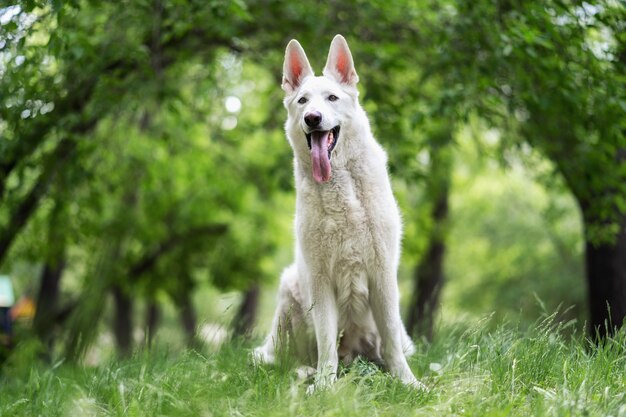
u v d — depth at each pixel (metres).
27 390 5.77
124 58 9.83
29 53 8.74
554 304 24.69
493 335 5.92
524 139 10.28
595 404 4.30
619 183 9.20
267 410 4.41
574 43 7.94
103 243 15.22
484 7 8.33
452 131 11.10
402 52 10.51
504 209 26.84
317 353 6.08
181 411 4.56
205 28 9.97
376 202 5.51
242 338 7.25
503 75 9.23
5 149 9.09
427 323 7.94
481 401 4.45
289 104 5.93
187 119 12.41
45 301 16.41
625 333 5.53
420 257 16.70
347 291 5.60
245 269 18.44
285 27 10.27
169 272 18.66
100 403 5.24
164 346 7.11
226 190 17.00
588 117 8.96
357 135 5.63
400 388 4.95
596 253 9.40
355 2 9.73
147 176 15.14
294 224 5.93
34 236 13.93
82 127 10.86
